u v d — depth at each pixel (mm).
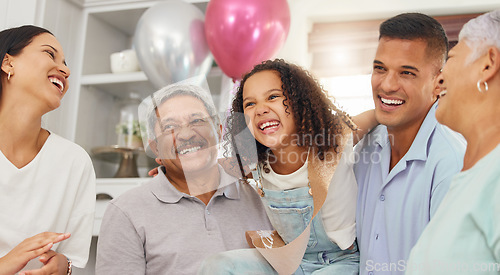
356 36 1797
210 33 1670
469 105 692
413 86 935
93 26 2260
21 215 1089
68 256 1164
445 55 943
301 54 1783
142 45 1720
